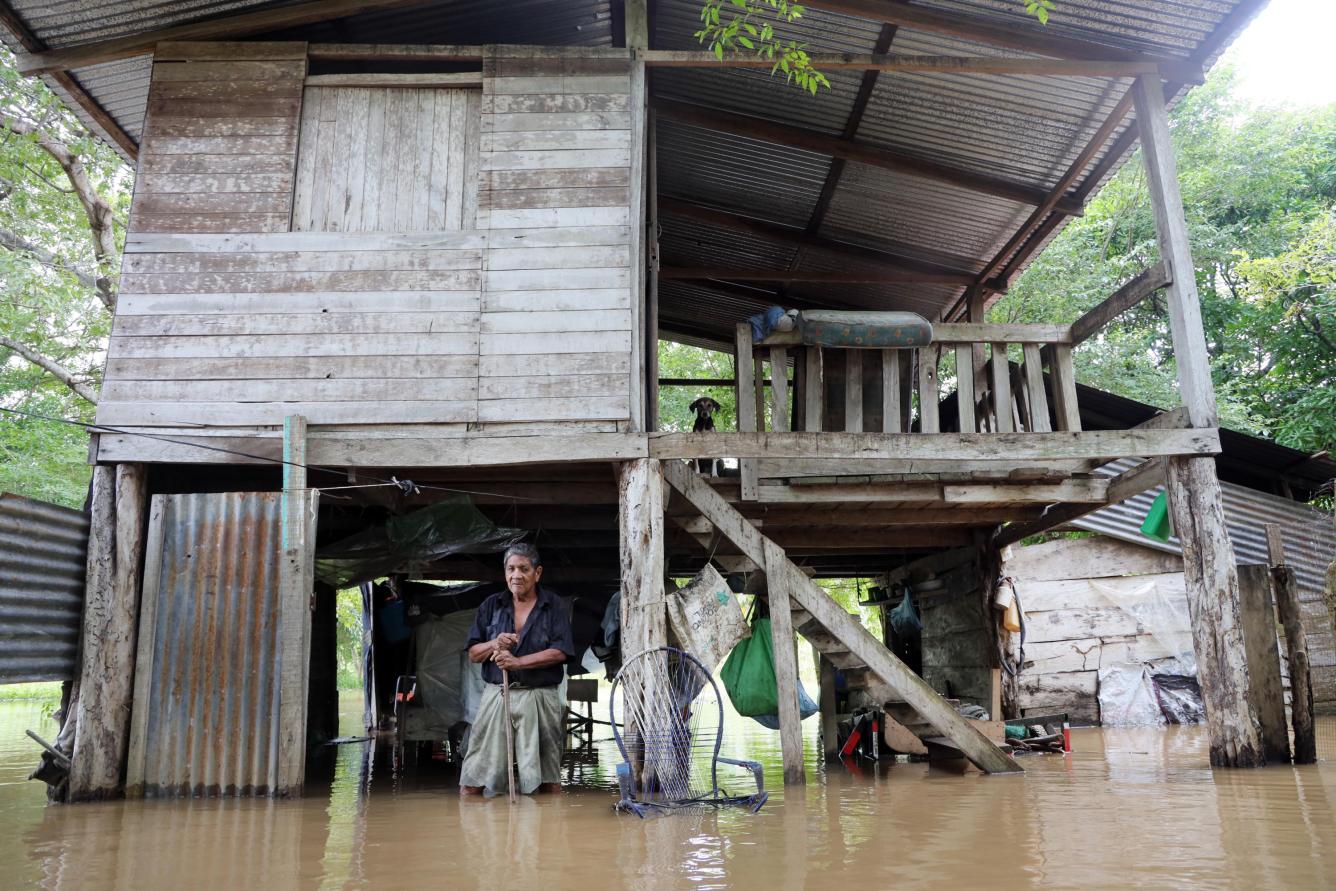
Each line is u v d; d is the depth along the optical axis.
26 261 13.09
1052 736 8.56
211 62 7.02
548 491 7.78
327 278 6.71
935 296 11.42
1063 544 12.16
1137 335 18.41
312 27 7.27
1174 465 6.91
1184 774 6.46
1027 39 6.93
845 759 8.66
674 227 10.84
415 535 7.70
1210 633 6.68
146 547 6.42
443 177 6.94
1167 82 7.24
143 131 6.88
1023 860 3.69
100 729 6.04
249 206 6.80
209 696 6.18
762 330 7.34
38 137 12.59
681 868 3.64
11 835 4.64
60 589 6.15
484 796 6.01
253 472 7.30
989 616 9.95
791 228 10.40
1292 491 12.30
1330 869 3.41
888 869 3.57
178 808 5.61
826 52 7.18
